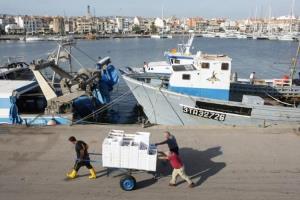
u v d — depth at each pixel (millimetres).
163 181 11648
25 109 25266
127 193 10852
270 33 173125
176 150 11297
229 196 10711
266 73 48312
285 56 76375
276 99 22922
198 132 16234
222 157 13594
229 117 19750
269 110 19188
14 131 16328
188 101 19906
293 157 13602
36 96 25609
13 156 13586
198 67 20359
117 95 33344
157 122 22047
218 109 19781
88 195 10719
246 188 11211
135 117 26594
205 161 13227
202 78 20312
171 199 10523
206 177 11969
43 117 20859
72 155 13656
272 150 14266
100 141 15031
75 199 10492
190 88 20547
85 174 12102
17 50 100750
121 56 75750
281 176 12047
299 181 11688
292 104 22875
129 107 29609
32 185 11328
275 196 10727
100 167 12617
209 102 19719
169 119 21312
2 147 14445
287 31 179875
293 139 15461
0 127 16859
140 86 21500
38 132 16188
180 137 15602
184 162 13133
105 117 26797
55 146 14539
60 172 12234
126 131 16250
